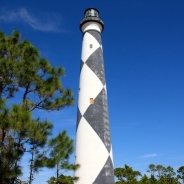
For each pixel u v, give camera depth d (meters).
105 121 17.17
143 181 31.16
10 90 13.61
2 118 10.09
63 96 14.02
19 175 10.79
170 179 56.28
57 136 12.88
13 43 13.53
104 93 18.23
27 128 10.44
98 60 19.05
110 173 15.70
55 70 13.42
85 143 16.31
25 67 12.42
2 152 11.18
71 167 14.05
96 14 21.22
